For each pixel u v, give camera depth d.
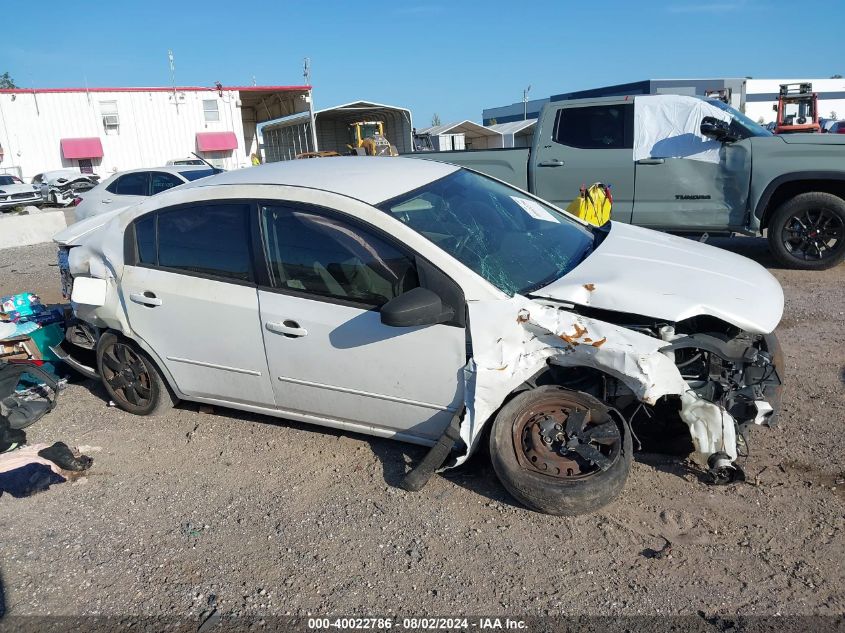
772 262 8.50
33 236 15.28
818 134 7.70
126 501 3.89
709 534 3.21
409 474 3.62
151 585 3.18
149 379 4.72
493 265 3.64
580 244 4.27
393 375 3.66
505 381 3.35
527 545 3.23
